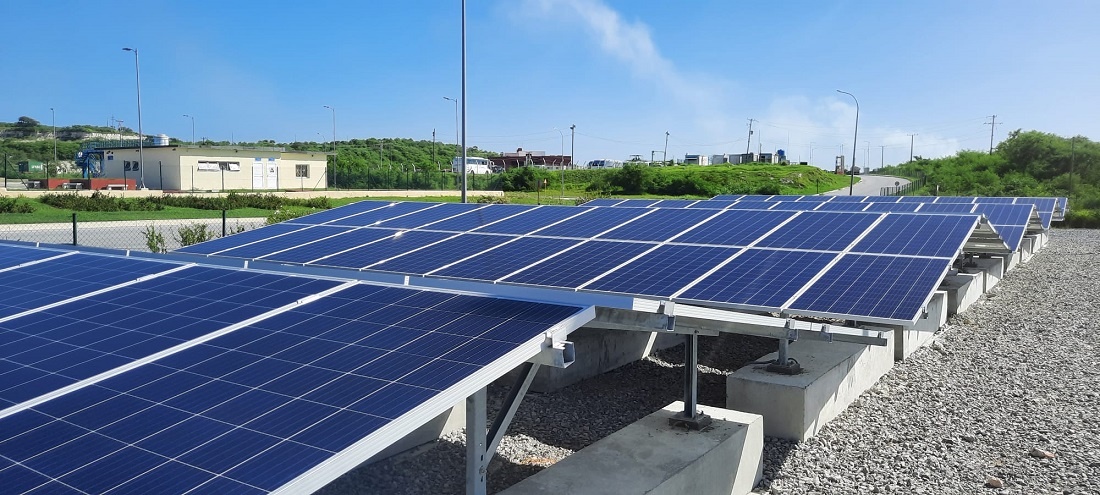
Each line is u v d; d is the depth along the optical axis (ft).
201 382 16.74
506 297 22.00
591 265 37.42
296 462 13.12
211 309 22.36
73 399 16.16
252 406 15.40
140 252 33.09
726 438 28.27
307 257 43.34
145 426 14.78
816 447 33.86
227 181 217.77
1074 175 302.86
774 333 25.32
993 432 35.73
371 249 44.62
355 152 419.95
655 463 25.85
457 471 30.40
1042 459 32.30
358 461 13.52
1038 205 97.40
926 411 39.04
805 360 38.55
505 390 42.32
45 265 31.04
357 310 21.30
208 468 13.14
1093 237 139.13
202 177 212.43
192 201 157.17
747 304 30.12
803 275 33.50
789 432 34.53
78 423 15.02
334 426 14.32
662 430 29.04
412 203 61.82
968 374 45.83
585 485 24.11
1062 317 62.59
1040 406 39.52
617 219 50.14
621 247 41.29
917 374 45.93
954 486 29.71
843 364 38.88
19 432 14.73
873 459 32.48
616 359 47.14
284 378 16.70
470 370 16.35
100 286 26.30
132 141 261.85
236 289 24.58
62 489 12.66
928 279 31.45
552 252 40.88
